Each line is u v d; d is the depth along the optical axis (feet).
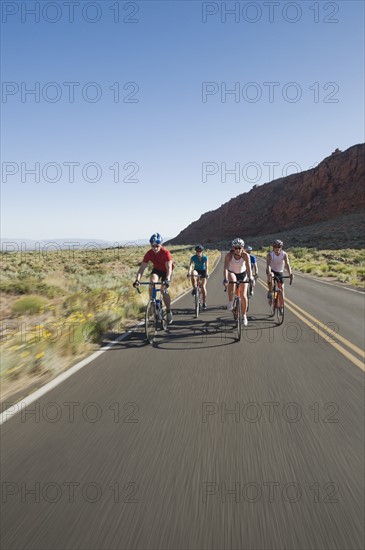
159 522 7.83
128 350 23.15
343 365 19.81
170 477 9.48
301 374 18.28
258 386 16.56
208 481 9.29
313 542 7.26
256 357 21.40
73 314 31.14
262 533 7.50
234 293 26.94
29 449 11.04
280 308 31.63
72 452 10.82
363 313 37.17
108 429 12.33
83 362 20.58
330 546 7.16
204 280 38.78
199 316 35.63
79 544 7.25
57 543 7.28
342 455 10.55
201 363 20.20
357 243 224.74
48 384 17.04
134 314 37.47
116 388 16.43
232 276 26.43
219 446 11.09
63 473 9.74
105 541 7.31
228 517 7.96
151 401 14.83
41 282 55.67
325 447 11.02
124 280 71.77
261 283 73.67
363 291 57.52
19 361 18.88
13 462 10.32
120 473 9.70
